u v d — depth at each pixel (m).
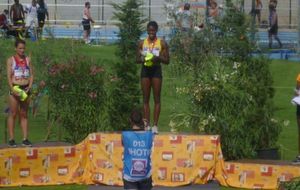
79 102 16.78
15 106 15.50
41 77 18.77
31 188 15.02
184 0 29.95
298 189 11.27
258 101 16.27
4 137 18.45
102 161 15.30
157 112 16.06
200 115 16.12
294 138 19.36
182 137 15.21
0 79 19.92
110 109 16.78
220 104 16.00
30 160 15.22
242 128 15.88
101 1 43.59
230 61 17.14
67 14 44.34
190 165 15.17
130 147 12.45
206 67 17.22
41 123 20.27
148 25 15.96
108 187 15.14
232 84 16.25
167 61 15.98
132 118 12.76
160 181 15.19
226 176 15.21
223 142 15.84
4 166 15.02
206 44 20.25
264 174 14.95
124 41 17.25
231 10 18.75
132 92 16.92
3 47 20.31
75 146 15.51
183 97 17.25
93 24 39.94
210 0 24.42
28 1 43.81
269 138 16.16
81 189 14.95
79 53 20.05
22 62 15.62
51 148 15.34
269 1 37.28
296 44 34.88
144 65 15.95
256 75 16.59
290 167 14.83
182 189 14.90
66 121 16.78
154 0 41.41
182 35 21.06
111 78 17.03
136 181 12.43
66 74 16.94
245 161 15.42
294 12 42.53
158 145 15.22
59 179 15.38
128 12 17.39
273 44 35.72
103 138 15.34
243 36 17.75
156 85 16.00
